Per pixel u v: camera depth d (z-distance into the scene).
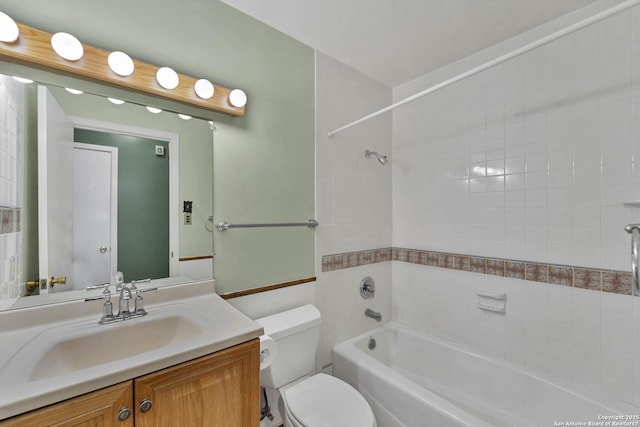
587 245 1.49
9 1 1.02
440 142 2.13
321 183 1.96
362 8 1.53
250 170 1.61
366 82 2.25
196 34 1.42
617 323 1.41
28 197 1.06
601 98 1.45
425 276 2.22
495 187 1.83
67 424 0.67
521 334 1.72
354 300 2.16
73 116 1.14
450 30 1.71
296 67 1.82
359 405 1.32
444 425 1.29
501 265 1.80
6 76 1.03
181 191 1.38
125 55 1.16
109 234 1.22
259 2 1.49
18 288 1.04
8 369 0.75
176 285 1.34
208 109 1.45
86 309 1.12
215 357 0.92
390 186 2.45
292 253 1.81
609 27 1.42
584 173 1.50
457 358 1.93
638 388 1.36
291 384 1.53
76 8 1.13
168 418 0.82
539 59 1.65
